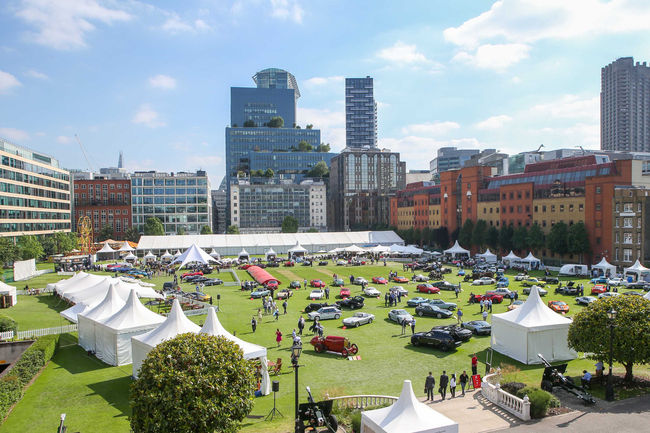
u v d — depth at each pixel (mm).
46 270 101188
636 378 31578
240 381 21719
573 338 32156
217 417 20328
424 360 37938
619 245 90750
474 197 135250
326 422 23859
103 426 25859
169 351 21672
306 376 34062
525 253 114188
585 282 77500
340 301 60500
